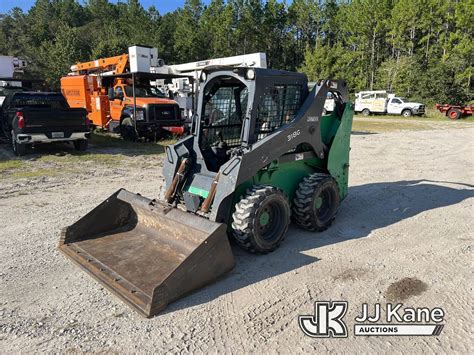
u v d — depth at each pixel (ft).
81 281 12.55
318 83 16.33
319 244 15.89
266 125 15.03
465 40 118.83
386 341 9.84
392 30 145.89
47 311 10.91
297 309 11.18
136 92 44.78
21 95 36.99
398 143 47.98
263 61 44.57
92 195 22.48
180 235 13.48
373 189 25.13
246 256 14.56
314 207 16.30
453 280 13.03
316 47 164.86
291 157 15.87
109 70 54.39
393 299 11.78
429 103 122.52
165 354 9.23
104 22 215.31
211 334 10.00
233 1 177.17
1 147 39.17
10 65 71.26
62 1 247.91
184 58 165.27
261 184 15.08
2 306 11.12
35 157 33.96
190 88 53.83
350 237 16.75
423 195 23.71
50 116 33.88
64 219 18.37
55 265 13.60
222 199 13.28
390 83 140.97
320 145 16.85
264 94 14.51
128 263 12.87
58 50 114.52
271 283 12.60
